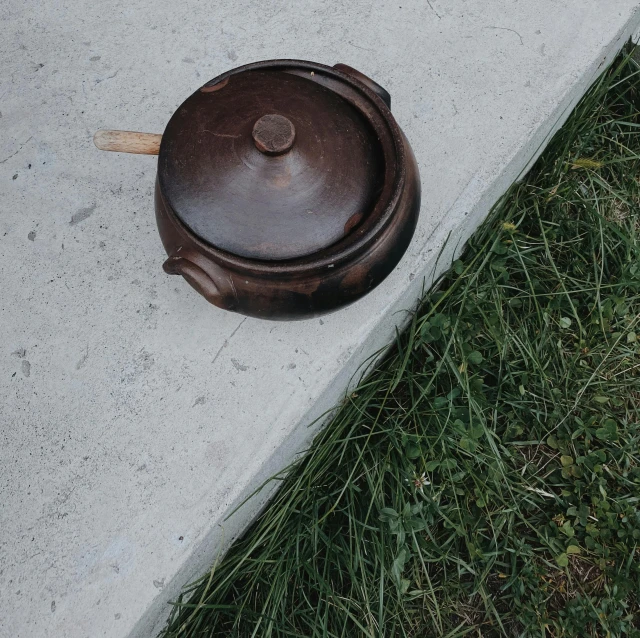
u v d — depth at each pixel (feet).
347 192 2.35
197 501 2.75
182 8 3.51
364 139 2.44
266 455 2.82
